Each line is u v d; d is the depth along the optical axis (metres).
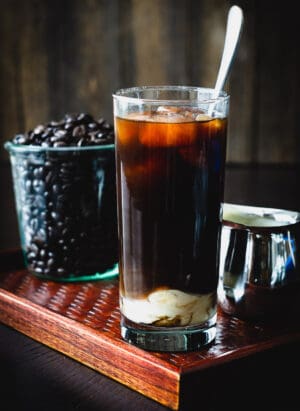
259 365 0.49
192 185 0.47
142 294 0.48
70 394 0.47
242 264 0.52
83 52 1.24
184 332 0.48
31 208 0.62
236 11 0.50
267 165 1.19
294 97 1.20
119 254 0.50
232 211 0.57
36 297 0.59
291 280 0.52
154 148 0.46
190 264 0.48
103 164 0.62
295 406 0.46
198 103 0.47
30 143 0.63
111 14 1.22
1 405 0.46
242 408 0.45
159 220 0.47
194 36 1.21
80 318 0.54
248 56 1.20
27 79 1.25
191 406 0.46
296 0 1.17
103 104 1.25
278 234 0.52
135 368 0.47
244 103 1.22
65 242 0.62
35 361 0.52
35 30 1.23
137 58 1.23
